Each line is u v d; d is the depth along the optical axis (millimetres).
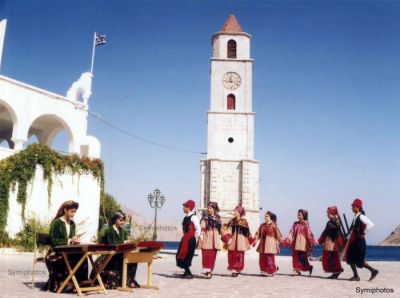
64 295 7754
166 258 22953
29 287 8695
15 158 23250
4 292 7859
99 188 27375
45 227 22641
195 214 11766
